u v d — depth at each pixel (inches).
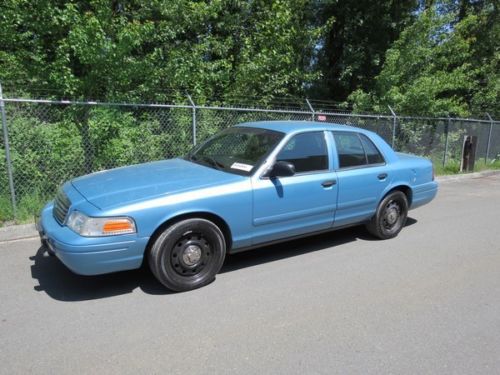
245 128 199.3
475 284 164.9
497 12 637.3
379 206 213.9
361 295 152.5
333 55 681.6
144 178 162.9
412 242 218.2
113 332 123.7
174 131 320.5
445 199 340.5
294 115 423.5
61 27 287.7
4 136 222.4
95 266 135.7
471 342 122.6
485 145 579.8
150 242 145.6
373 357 113.6
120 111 288.7
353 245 211.2
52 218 155.2
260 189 163.9
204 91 355.6
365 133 212.5
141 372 105.1
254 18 428.8
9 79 291.3
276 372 106.0
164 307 139.9
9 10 274.4
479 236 232.1
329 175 187.2
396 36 622.8
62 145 267.0
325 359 112.1
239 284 159.8
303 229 183.8
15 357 110.3
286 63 421.7
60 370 105.3
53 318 131.3
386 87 495.2
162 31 348.2
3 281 158.2
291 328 128.0
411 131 488.1
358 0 606.9
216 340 120.5
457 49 526.3
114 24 293.6
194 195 148.7
